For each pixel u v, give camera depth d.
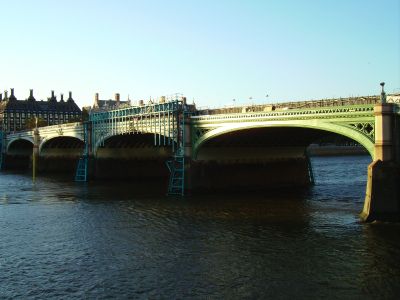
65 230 44.06
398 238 37.25
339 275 29.89
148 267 32.47
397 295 26.80
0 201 63.12
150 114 71.69
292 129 56.91
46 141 117.06
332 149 187.88
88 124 92.50
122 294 27.83
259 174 70.44
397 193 41.69
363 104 44.16
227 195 63.16
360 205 53.25
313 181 76.25
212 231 42.00
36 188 79.12
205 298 26.95
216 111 62.03
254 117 54.50
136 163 94.19
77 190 74.62
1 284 29.78
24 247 38.25
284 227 42.72
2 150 148.00
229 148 67.62
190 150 65.00
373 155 43.59
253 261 33.09
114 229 43.88
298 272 30.66
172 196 63.66
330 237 38.44
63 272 31.83
